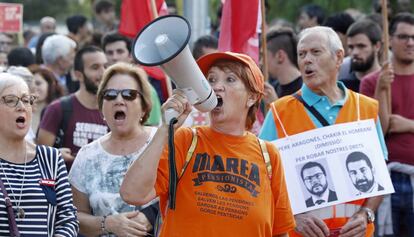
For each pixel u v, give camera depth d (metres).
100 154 13.56
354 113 13.93
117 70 13.66
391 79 17.14
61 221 12.05
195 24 20.17
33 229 11.76
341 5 38.16
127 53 21.33
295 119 13.80
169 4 31.00
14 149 12.05
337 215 13.69
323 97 13.88
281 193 10.86
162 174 10.30
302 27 28.48
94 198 13.37
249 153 10.66
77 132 16.72
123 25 17.97
